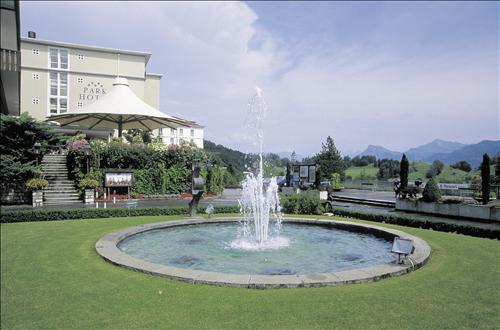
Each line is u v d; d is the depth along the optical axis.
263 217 11.62
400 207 16.56
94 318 4.50
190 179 22.39
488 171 14.98
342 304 4.87
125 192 20.69
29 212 12.27
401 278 6.04
